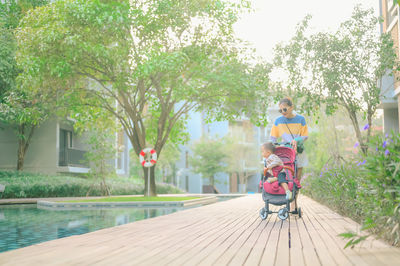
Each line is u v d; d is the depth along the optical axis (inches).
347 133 826.8
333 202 316.2
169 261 116.5
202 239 163.0
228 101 626.2
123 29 531.5
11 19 740.0
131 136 616.1
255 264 112.0
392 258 118.2
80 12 491.5
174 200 540.1
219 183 1681.8
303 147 252.8
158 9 544.7
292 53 467.8
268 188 242.1
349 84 459.5
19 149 779.4
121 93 591.5
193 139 1710.1
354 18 461.1
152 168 630.5
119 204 514.0
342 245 144.0
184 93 550.6
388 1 621.9
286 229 196.1
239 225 217.5
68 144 966.4
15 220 303.6
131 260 118.0
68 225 267.0
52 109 655.1
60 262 115.0
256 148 1657.2
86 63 556.4
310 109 481.4
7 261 116.6
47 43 512.7
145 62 507.5
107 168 755.4
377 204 152.0
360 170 167.5
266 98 552.4
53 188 674.2
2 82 677.3
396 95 575.2
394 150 139.3
